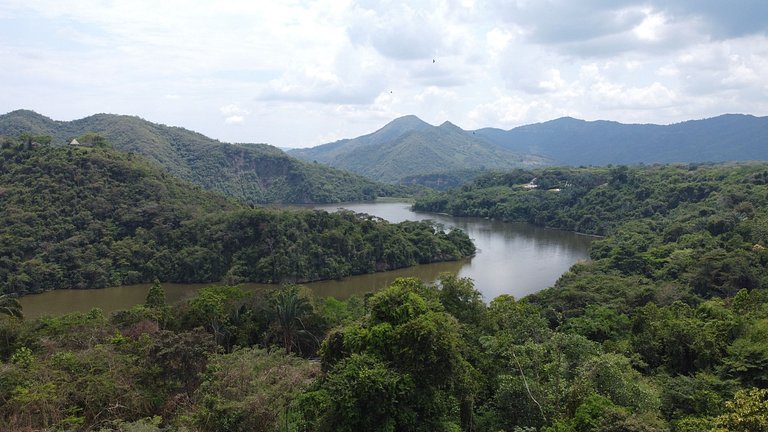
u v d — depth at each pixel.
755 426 19.69
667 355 41.44
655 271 84.56
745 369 35.53
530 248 134.75
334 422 25.50
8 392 29.72
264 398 28.14
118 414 31.38
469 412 29.80
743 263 69.69
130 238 103.88
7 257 90.88
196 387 36.03
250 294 58.06
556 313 59.97
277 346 46.12
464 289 40.91
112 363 35.66
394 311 30.84
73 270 94.62
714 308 50.94
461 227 174.75
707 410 31.30
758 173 136.50
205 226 108.56
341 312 57.47
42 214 100.06
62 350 41.62
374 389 25.00
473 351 35.19
